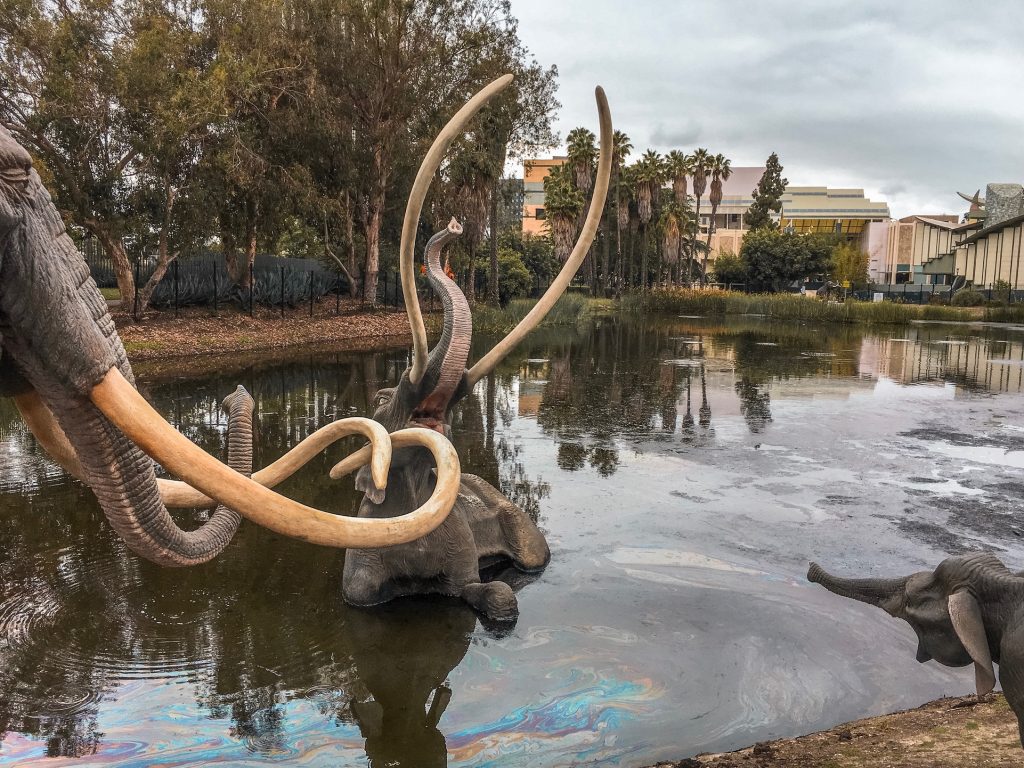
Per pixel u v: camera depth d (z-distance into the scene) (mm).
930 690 3766
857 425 10500
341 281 38156
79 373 1878
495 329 29906
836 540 5789
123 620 4336
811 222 92062
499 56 34562
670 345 23359
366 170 32438
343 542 2068
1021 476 7820
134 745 3180
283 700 3568
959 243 57844
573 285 69562
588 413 11281
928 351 22016
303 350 21297
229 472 1974
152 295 25484
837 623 4457
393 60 31594
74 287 1904
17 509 6203
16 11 18734
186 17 25047
